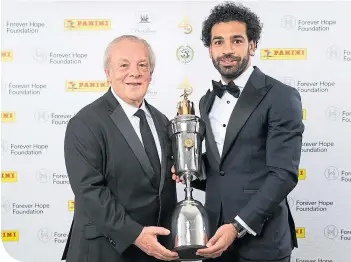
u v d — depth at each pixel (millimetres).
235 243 1818
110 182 1753
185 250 1722
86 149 1725
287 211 1884
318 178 2572
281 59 2555
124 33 2576
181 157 1787
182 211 1718
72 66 2590
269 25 2551
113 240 1684
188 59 2564
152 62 1850
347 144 2562
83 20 2582
